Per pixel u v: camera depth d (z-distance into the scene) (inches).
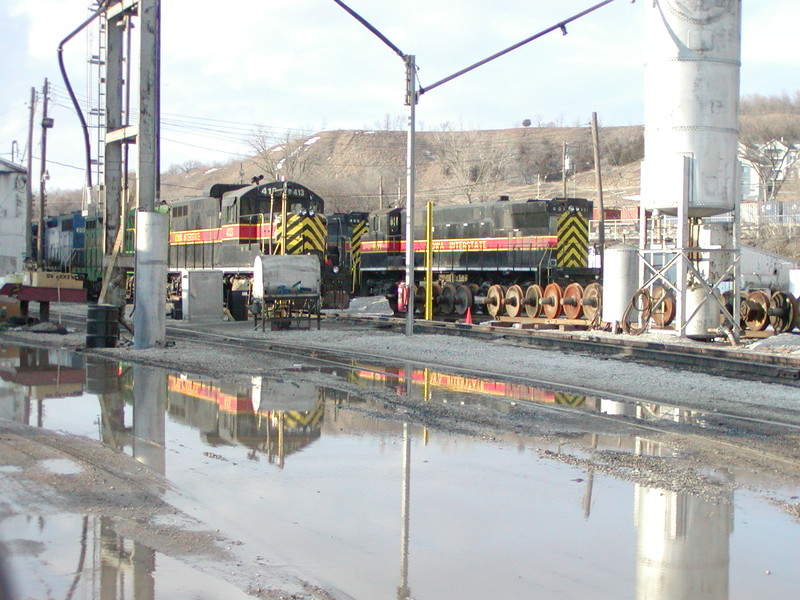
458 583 203.9
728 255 796.6
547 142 4719.5
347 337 837.2
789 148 3235.7
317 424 387.2
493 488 284.2
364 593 197.0
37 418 397.4
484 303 1235.9
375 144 5014.8
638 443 353.1
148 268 682.8
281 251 1146.7
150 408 425.4
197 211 1384.1
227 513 255.0
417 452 333.7
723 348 706.2
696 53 758.5
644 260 821.9
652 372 577.0
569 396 477.4
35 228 2150.6
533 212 1302.9
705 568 214.4
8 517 242.5
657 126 776.9
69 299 892.6
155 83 671.1
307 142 5191.9
